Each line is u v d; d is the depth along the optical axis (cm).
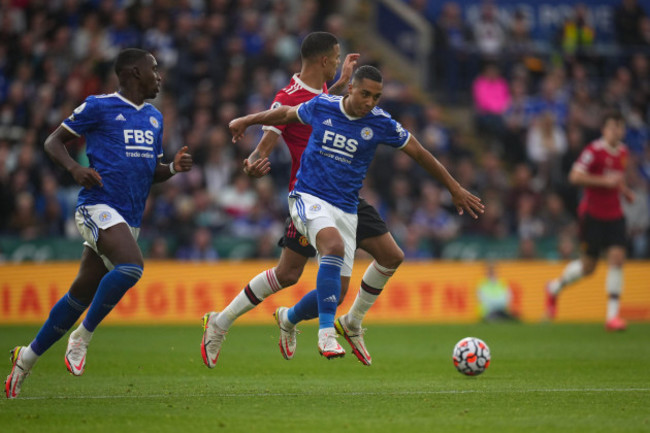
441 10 8256
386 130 2194
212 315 2375
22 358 2023
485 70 7238
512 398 2034
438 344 3706
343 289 2302
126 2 6456
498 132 7056
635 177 6219
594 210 4403
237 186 5559
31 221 5106
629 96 7531
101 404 1923
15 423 1659
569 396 2072
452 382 2397
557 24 8300
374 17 8100
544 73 7562
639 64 7800
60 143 2041
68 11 6419
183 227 5325
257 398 2039
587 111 7044
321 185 2203
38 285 4884
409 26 8050
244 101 6022
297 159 2417
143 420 1694
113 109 2089
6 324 4772
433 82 7631
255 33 6525
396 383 2373
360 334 2433
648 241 6191
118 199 2064
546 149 6631
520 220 6044
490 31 7669
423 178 6150
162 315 5019
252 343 3700
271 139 2366
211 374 2614
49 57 6150
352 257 2275
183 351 3325
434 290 5328
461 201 2278
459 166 6191
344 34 7900
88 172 1981
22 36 6209
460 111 7531
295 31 6894
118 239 2006
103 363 2894
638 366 2827
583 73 7512
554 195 6291
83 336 2028
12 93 5747
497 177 6288
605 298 5575
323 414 1775
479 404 1931
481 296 5359
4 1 6266
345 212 2222
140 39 6116
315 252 2362
